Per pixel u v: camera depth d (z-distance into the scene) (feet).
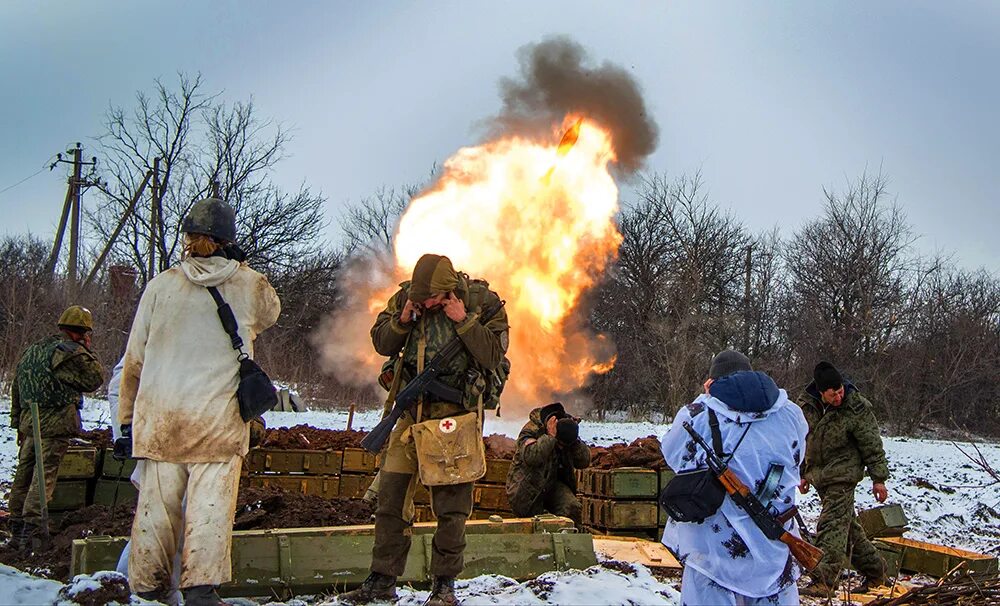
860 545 27.53
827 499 27.09
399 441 19.33
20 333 96.43
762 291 147.23
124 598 17.63
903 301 135.23
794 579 15.57
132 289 103.04
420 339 18.98
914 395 126.31
